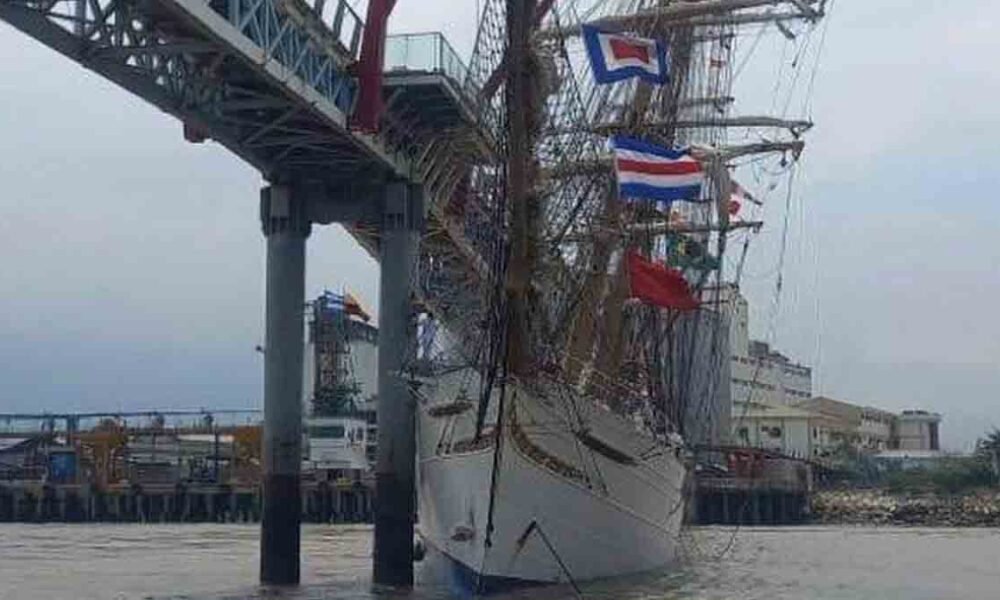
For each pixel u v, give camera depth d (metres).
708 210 52.97
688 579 42.19
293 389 42.56
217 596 38.88
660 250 50.72
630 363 45.22
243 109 38.00
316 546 70.62
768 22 50.47
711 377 56.84
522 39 33.38
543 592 34.06
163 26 32.56
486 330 33.88
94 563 57.09
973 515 125.94
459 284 45.12
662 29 49.19
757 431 144.88
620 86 47.00
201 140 40.19
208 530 98.25
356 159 41.81
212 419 124.75
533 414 32.97
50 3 30.30
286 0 34.97
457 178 43.59
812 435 149.62
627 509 37.72
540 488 33.34
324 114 37.84
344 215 43.44
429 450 38.50
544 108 35.69
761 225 59.38
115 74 33.47
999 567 55.25
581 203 39.59
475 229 41.69
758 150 53.59
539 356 33.75
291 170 43.03
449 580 36.28
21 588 42.94
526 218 33.19
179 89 35.66
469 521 33.78
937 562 58.91
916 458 155.88
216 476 121.38
